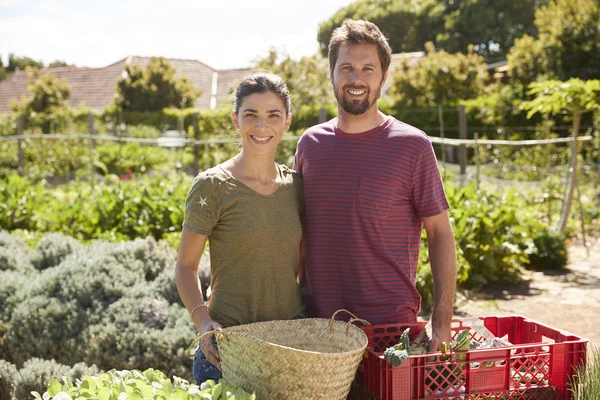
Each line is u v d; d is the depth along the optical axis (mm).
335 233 2678
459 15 38625
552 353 2395
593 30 19125
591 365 2607
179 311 4234
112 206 7945
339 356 2082
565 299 6797
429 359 2309
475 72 19484
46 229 8250
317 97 18125
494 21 37656
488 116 17516
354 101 2641
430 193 2627
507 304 6656
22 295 4578
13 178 10375
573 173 9727
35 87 25016
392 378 2223
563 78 19125
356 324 2652
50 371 3678
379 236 2625
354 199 2625
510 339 2793
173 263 4891
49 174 16688
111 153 17641
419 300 2752
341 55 2664
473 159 17453
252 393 2109
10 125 21297
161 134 21781
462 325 2689
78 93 30641
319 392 2111
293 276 2605
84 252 5094
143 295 4414
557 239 8398
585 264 8539
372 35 2639
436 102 19344
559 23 19562
